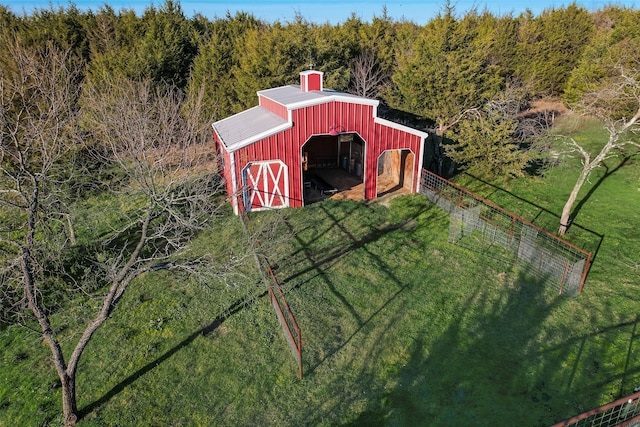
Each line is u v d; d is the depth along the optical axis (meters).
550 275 13.24
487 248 15.17
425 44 23.97
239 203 18.02
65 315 12.63
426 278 13.57
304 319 11.88
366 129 18.67
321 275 13.85
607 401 9.08
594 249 14.91
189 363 10.63
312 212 18.42
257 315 12.14
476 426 8.68
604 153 14.59
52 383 10.42
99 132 18.56
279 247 15.49
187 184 15.10
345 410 9.16
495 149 19.91
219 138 20.02
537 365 10.09
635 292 12.52
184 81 31.69
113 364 10.76
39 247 12.90
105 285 13.96
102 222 17.88
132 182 20.31
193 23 40.12
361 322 11.73
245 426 8.98
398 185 21.52
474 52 23.22
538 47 33.53
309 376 10.06
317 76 21.08
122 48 31.41
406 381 9.81
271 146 17.70
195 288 13.47
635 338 10.76
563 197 18.97
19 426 9.47
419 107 24.61
